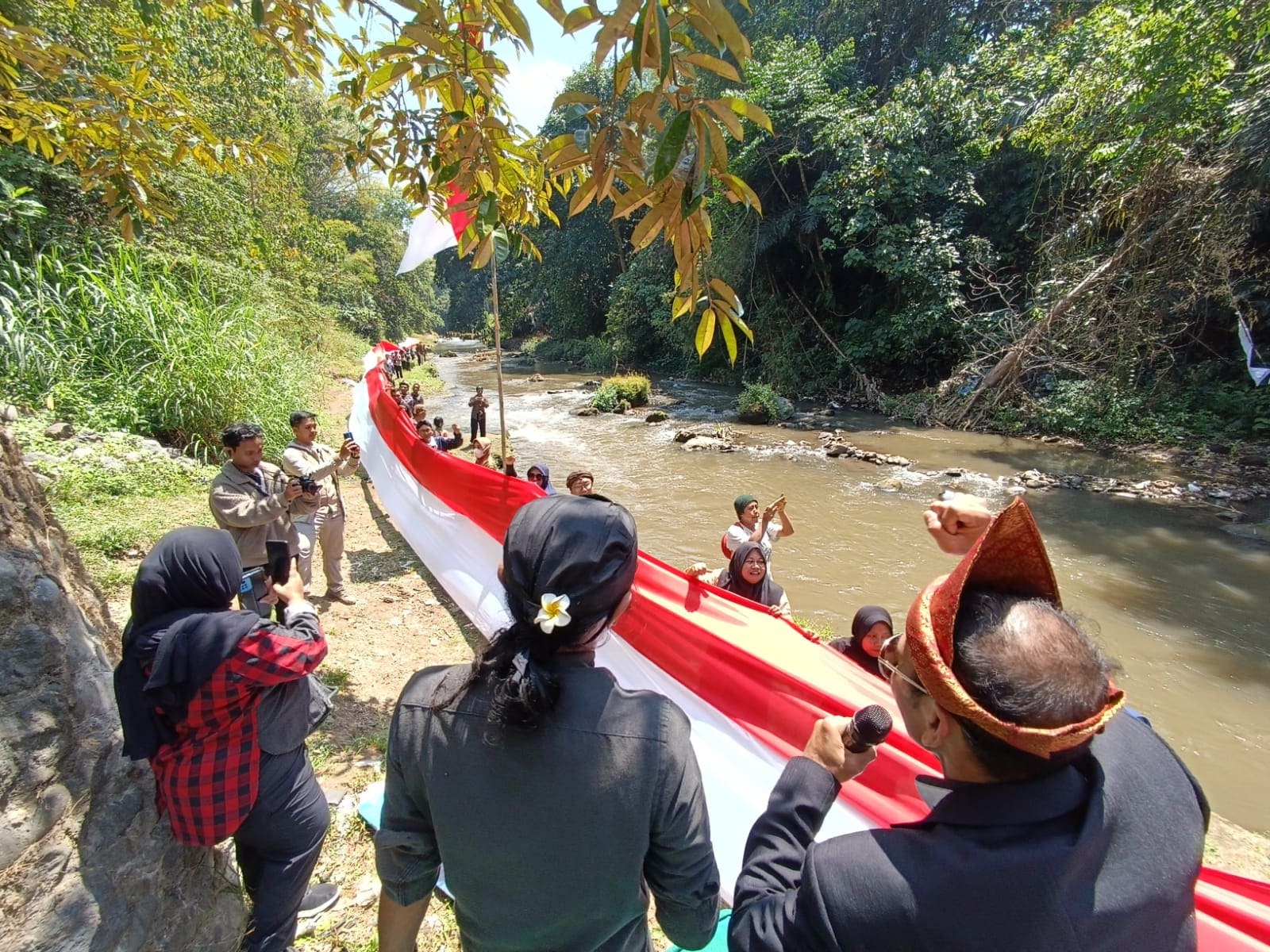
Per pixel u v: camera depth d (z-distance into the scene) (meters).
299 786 2.12
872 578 7.73
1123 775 0.92
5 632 1.47
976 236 17.22
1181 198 12.00
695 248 1.88
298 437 5.11
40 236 8.98
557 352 35.78
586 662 1.25
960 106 16.94
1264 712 5.18
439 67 2.00
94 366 8.16
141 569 1.91
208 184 12.50
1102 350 14.24
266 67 15.49
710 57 1.53
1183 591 7.31
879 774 2.28
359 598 5.63
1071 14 18.14
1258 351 13.32
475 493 5.30
